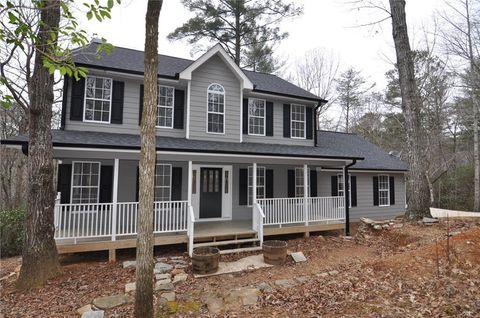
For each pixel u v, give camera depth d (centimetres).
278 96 1189
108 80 938
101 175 916
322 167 1303
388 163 1493
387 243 894
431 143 2000
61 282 605
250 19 1888
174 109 1019
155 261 734
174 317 446
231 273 669
